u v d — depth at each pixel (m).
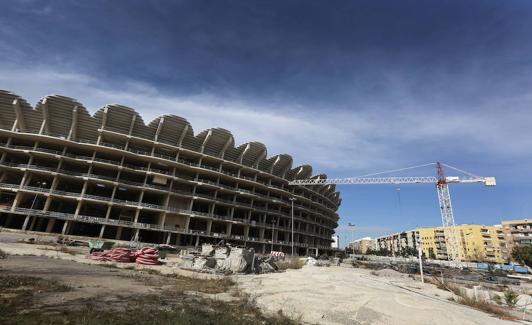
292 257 55.44
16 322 6.40
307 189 86.00
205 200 62.22
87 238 46.91
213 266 24.30
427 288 23.25
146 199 63.16
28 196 52.94
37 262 17.05
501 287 30.62
